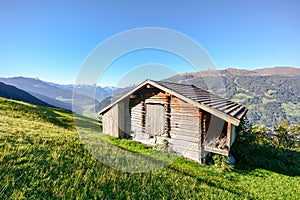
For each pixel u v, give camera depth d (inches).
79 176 199.3
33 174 185.6
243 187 289.6
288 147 570.9
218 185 272.5
